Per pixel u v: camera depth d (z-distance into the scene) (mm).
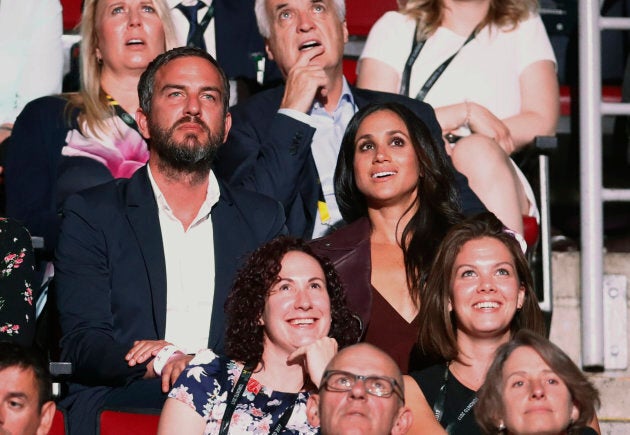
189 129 9805
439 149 10008
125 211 9758
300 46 11320
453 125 11750
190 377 8406
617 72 13742
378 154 9859
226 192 9992
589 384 7844
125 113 11234
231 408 8312
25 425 8258
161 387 9008
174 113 9836
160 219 9789
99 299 9586
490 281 8922
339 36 11375
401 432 7629
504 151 11320
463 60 12305
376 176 9844
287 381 8477
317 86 10828
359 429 7465
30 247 9773
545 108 12211
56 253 9734
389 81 12328
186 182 9820
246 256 9641
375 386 7520
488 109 12203
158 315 9516
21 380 8250
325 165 11070
